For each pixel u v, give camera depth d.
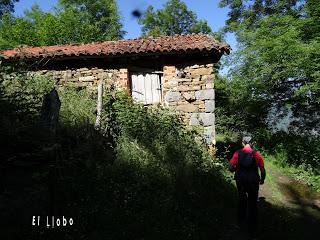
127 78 9.84
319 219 6.77
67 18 27.47
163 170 6.66
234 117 17.53
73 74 10.02
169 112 9.23
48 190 4.75
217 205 6.58
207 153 8.53
